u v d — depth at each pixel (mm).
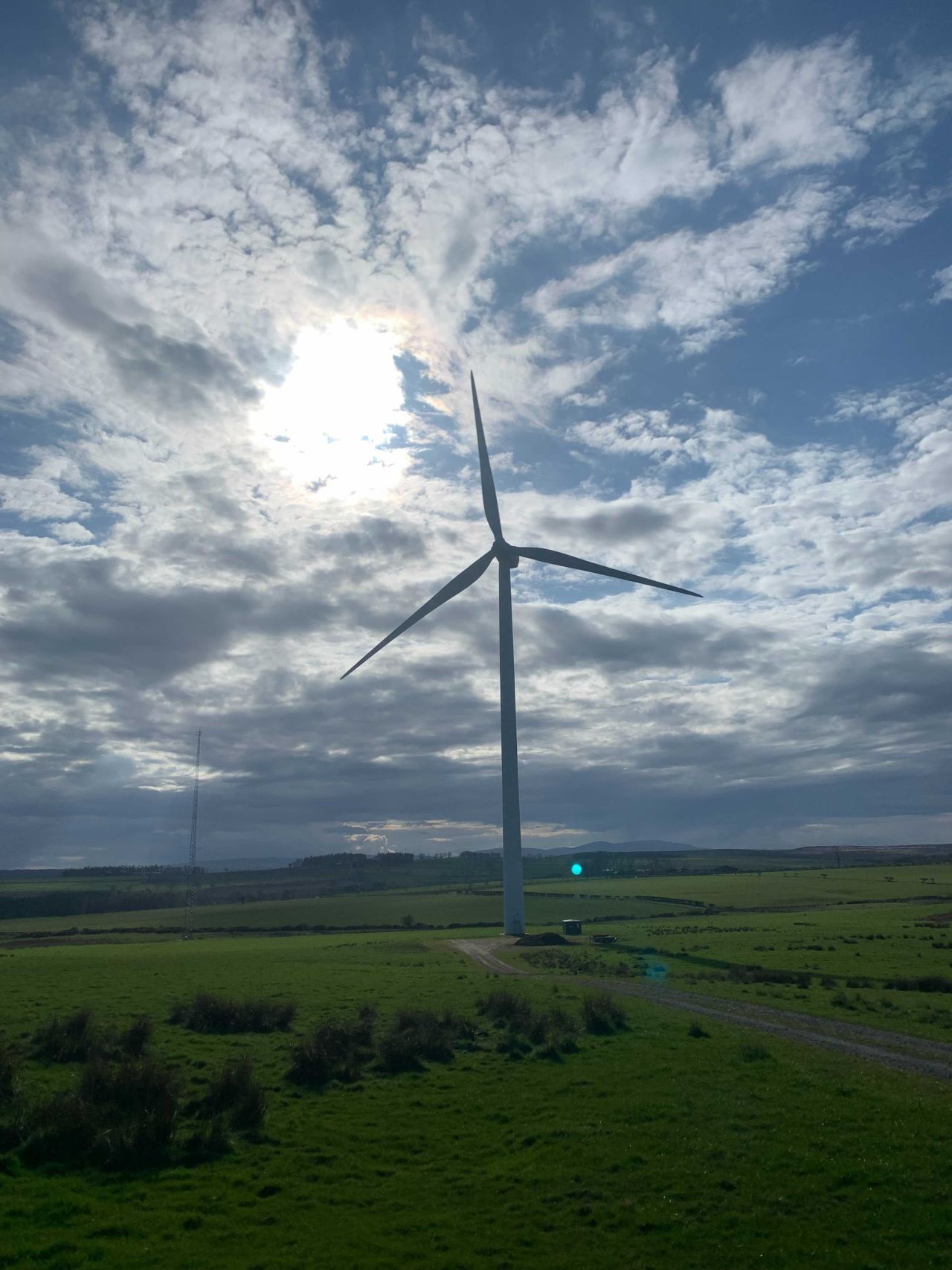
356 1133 24172
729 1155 21688
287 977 56031
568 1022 37938
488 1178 21031
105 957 74312
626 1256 17047
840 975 55625
